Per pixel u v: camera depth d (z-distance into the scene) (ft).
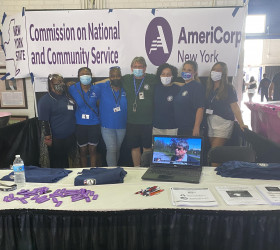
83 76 11.87
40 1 12.64
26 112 13.91
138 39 11.90
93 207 5.41
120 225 5.52
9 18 12.60
